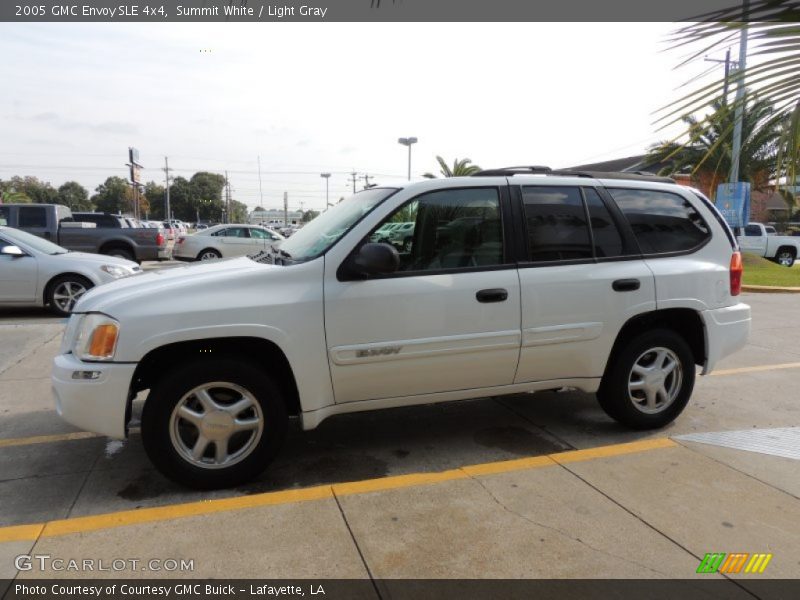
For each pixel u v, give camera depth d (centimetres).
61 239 1406
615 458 380
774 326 884
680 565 265
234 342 337
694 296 422
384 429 440
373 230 357
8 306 948
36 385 543
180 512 308
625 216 415
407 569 261
